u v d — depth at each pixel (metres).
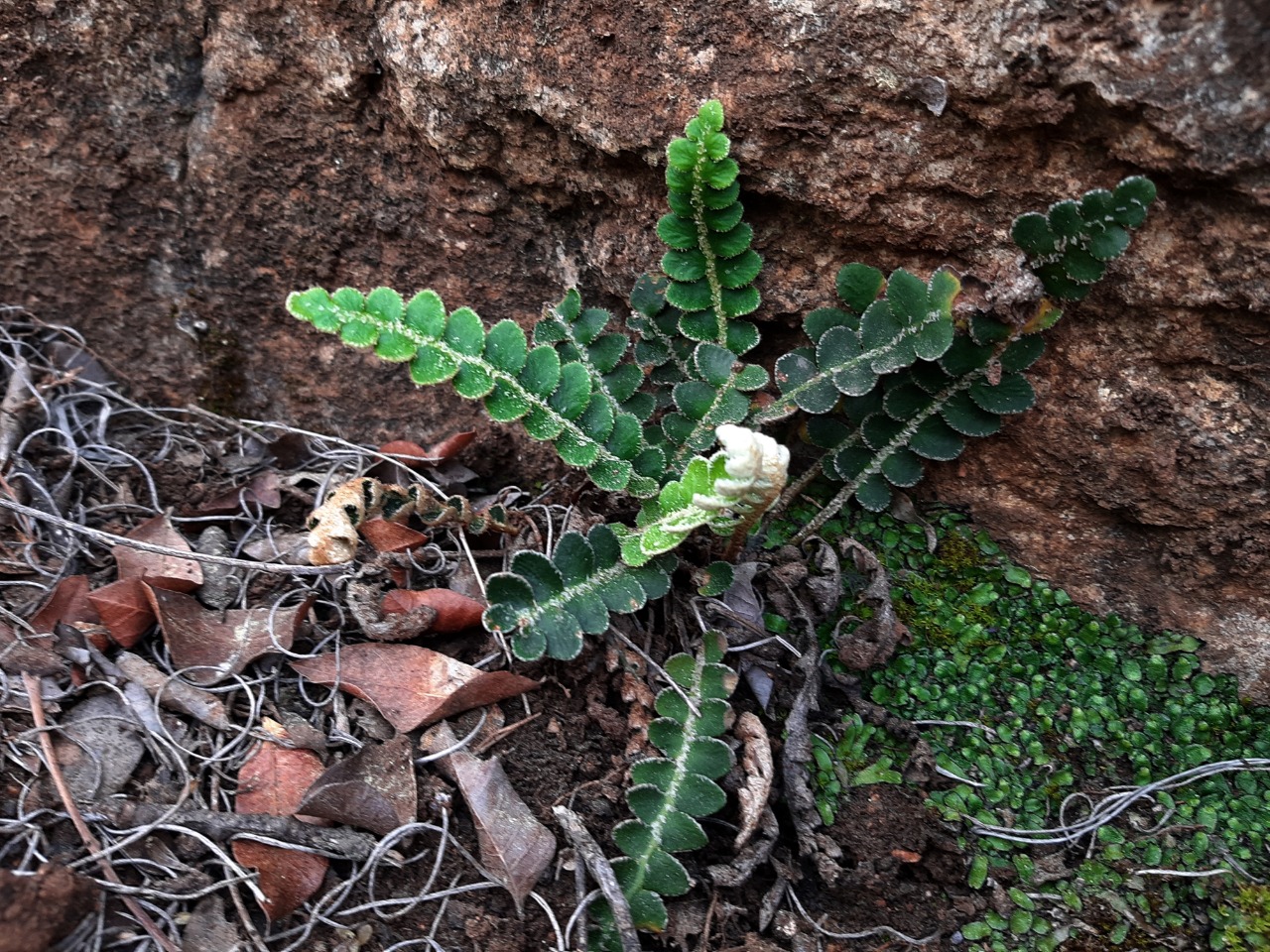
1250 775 0.25
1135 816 0.24
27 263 0.31
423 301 0.23
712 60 0.24
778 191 0.25
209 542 0.27
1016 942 0.23
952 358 0.25
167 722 0.23
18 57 0.28
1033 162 0.23
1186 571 0.26
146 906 0.21
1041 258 0.23
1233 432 0.23
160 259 0.30
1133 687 0.26
